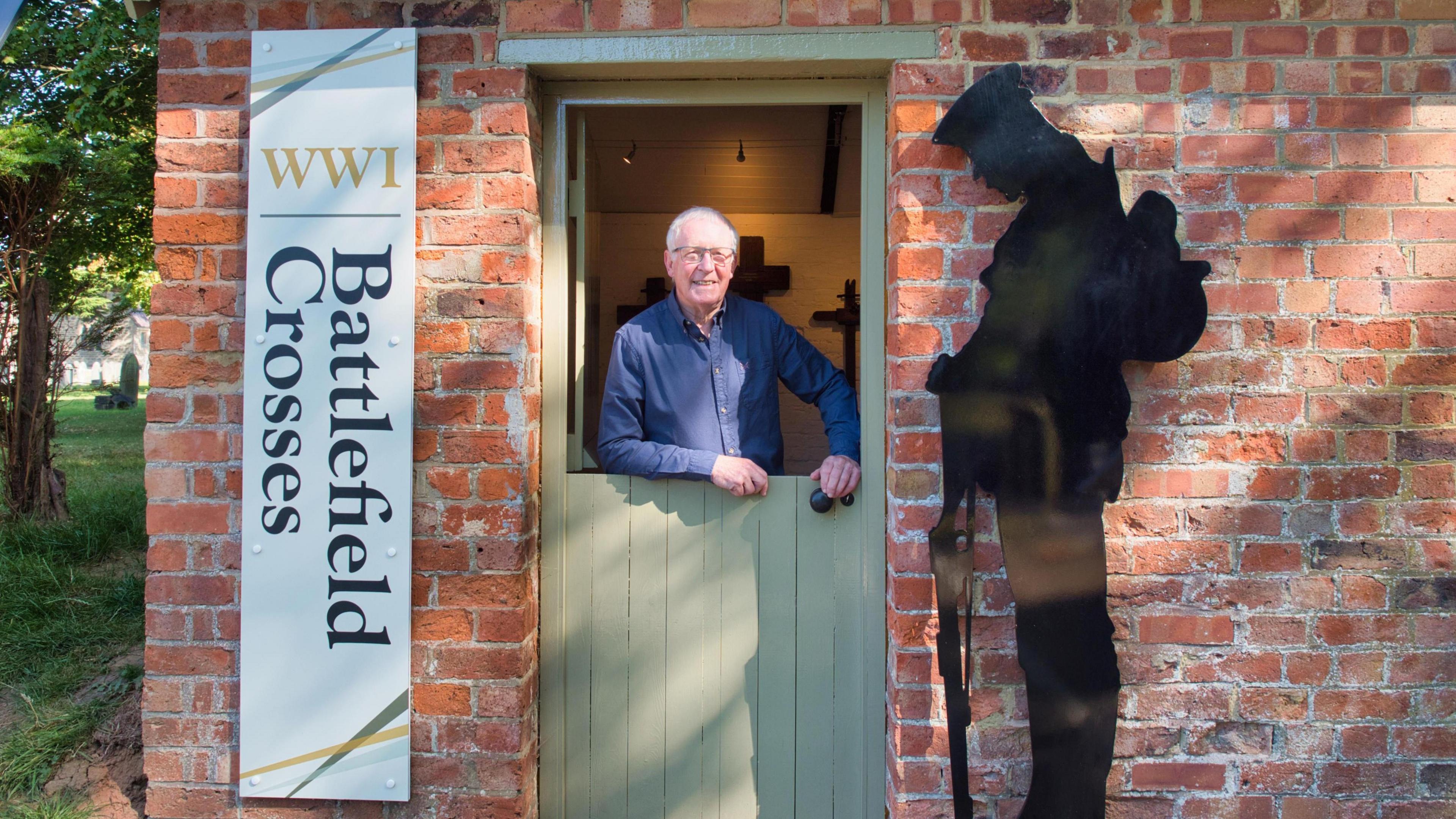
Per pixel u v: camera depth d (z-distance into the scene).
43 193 5.80
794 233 4.96
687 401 2.35
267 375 2.15
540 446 2.33
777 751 2.35
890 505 2.22
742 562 2.34
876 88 2.28
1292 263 2.09
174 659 2.21
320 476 2.15
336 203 2.14
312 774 2.18
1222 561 2.11
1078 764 2.10
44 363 5.85
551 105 2.30
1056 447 2.08
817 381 2.45
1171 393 2.11
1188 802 2.13
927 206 2.11
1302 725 2.12
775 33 2.13
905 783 2.15
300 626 2.17
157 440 2.20
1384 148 2.09
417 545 2.18
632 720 2.36
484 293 2.16
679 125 3.58
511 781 2.18
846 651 2.34
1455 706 2.11
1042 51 2.10
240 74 2.18
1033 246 2.08
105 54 5.48
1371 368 2.09
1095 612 2.09
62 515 5.77
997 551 2.12
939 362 2.10
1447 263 2.09
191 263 2.19
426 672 2.18
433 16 2.15
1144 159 2.10
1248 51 2.09
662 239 4.71
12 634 3.68
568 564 2.35
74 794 2.62
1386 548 2.10
